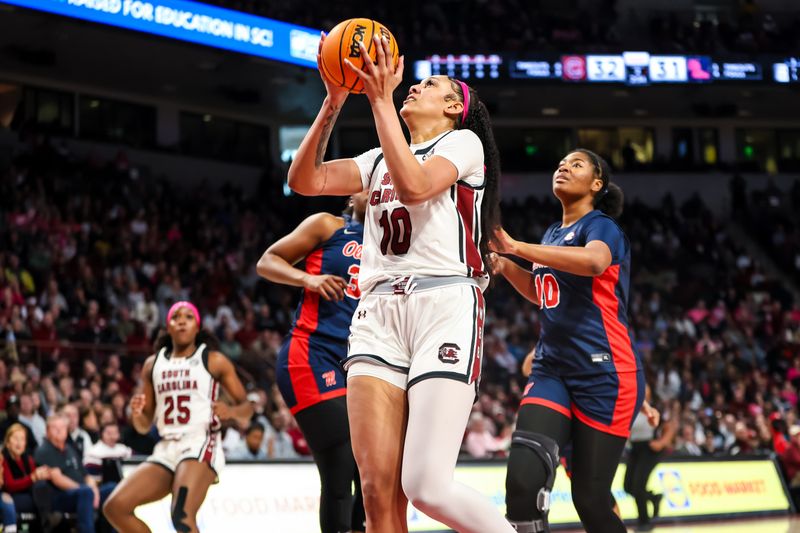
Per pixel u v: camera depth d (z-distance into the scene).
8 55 18.00
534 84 20.25
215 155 21.97
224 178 21.94
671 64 20.86
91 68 18.98
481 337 3.03
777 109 23.61
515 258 18.14
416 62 19.69
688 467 11.69
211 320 15.25
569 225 4.54
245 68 19.05
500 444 11.77
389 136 2.81
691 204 23.78
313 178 3.13
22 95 19.33
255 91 20.75
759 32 22.02
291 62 18.66
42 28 16.38
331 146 23.00
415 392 2.91
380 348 3.02
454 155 2.99
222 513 7.70
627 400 4.22
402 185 2.81
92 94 20.27
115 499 5.24
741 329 20.66
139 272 16.08
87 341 13.16
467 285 3.02
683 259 22.67
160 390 5.51
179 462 5.35
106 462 7.86
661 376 16.81
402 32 20.17
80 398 10.34
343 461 4.43
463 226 3.07
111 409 9.68
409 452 2.87
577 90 20.92
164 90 20.59
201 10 17.25
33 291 14.36
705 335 19.52
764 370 19.38
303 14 19.41
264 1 19.12
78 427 9.33
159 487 5.36
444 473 2.83
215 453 5.48
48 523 7.77
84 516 7.71
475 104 3.32
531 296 4.55
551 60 20.36
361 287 3.14
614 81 20.58
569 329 4.25
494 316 18.67
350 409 3.01
